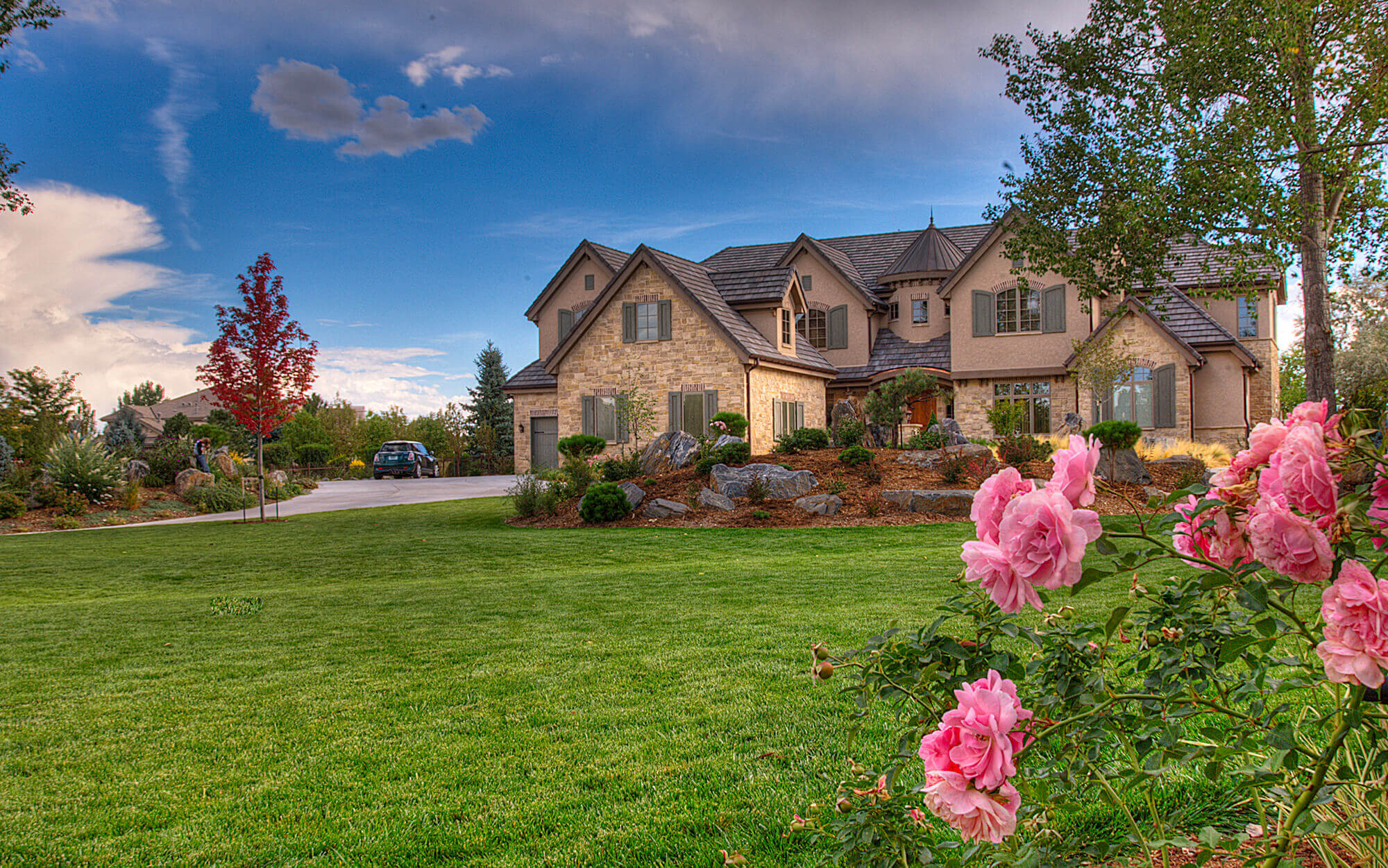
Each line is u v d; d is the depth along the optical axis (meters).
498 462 50.09
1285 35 13.36
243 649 7.12
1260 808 2.25
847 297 30.78
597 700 5.39
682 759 4.33
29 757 4.67
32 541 16.55
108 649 7.20
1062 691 2.17
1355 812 2.28
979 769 1.60
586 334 27.39
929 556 11.27
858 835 2.31
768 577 9.96
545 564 12.57
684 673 5.91
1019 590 1.62
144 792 4.19
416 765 4.43
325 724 5.11
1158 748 2.27
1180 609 2.26
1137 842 2.52
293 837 3.67
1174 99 14.91
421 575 11.91
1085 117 16.56
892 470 17.56
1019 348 26.50
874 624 7.02
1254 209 14.34
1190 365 24.17
